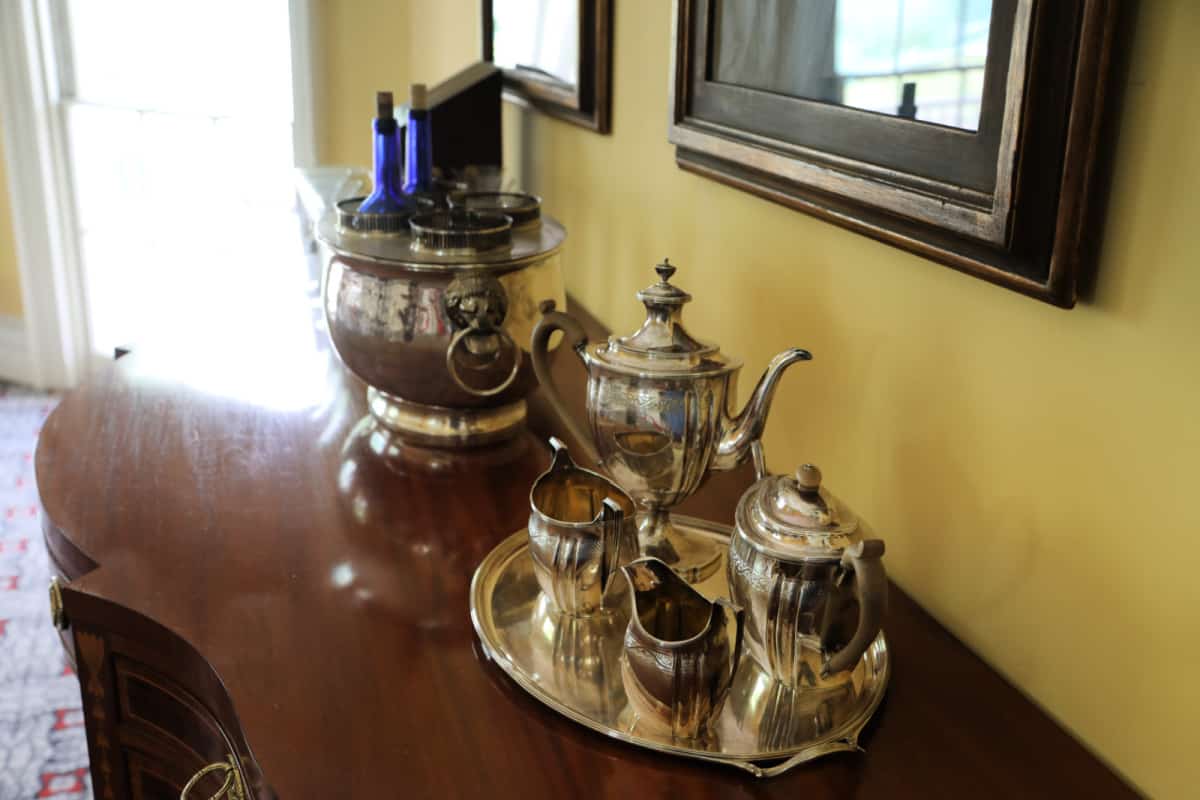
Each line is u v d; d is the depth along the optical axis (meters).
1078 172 0.54
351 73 2.58
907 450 0.75
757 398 0.71
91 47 2.69
